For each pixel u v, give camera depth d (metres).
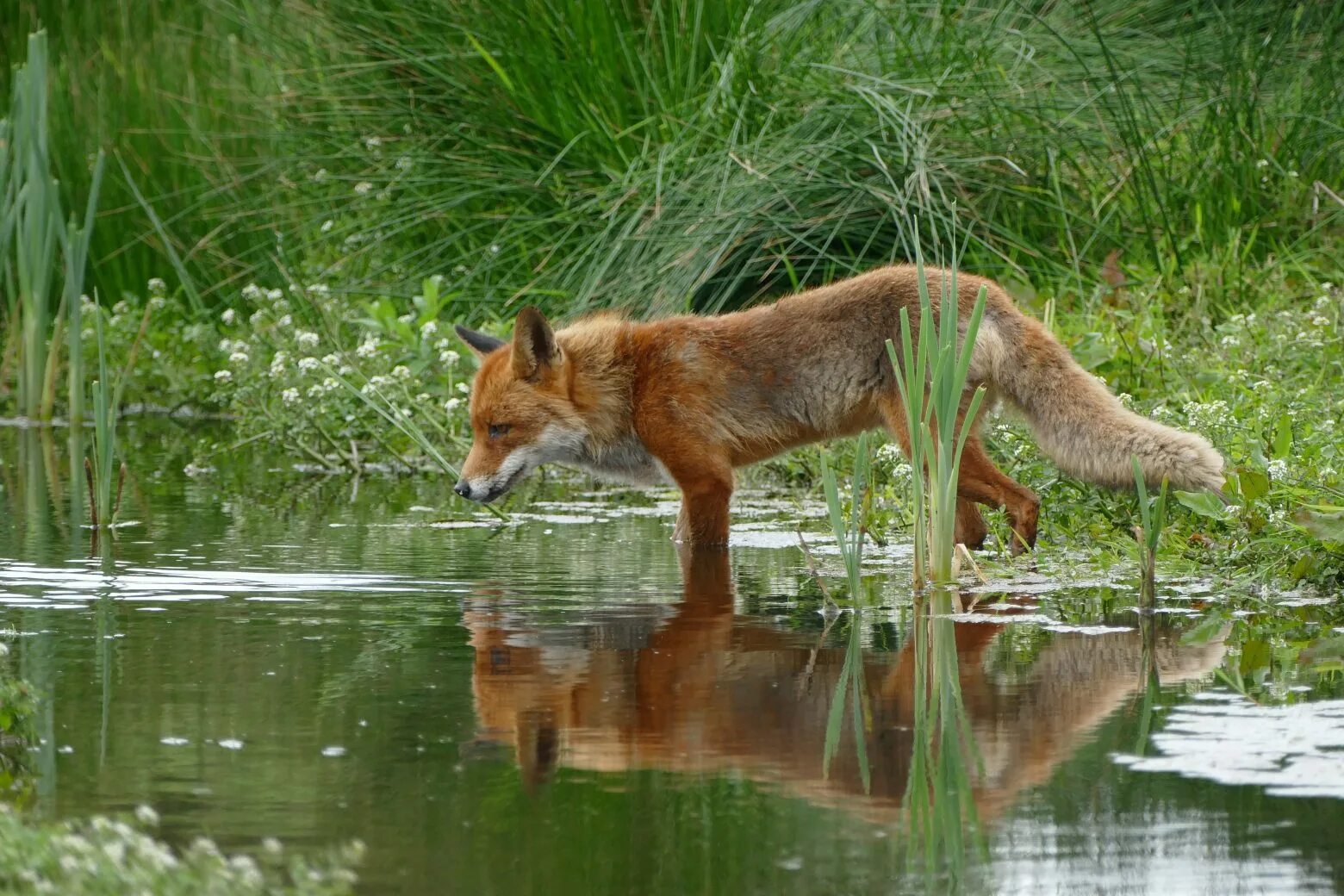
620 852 5.23
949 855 5.20
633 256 16.94
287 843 5.31
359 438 17.61
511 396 11.95
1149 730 6.50
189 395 20.39
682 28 18.50
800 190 17.03
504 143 19.16
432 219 19.56
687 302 16.27
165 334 20.52
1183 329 15.27
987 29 18.58
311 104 20.58
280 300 19.66
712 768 6.11
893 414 11.36
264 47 21.50
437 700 7.01
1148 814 5.54
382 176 19.42
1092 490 11.60
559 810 5.63
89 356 20.47
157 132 21.59
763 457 11.93
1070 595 9.38
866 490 12.45
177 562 10.58
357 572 10.25
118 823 5.06
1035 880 5.00
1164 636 8.21
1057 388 10.84
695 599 9.34
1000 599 9.29
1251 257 17.02
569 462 12.35
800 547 11.41
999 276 17.02
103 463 12.03
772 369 11.69
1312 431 11.00
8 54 23.08
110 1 23.58
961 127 17.62
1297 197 17.34
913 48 18.84
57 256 21.73
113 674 7.46
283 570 10.28
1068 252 17.27
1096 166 17.88
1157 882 4.95
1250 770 5.98
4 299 22.08
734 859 5.17
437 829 5.45
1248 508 9.73
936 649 7.96
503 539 11.80
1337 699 6.92
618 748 6.34
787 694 7.11
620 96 18.58
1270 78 18.78
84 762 6.12
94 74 22.72
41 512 12.84
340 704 6.95
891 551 11.16
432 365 17.14
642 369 11.93
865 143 17.14
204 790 5.82
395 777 5.97
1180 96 17.72
